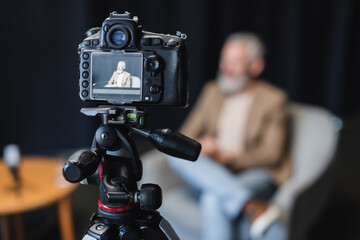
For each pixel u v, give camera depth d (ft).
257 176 6.32
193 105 11.43
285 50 12.41
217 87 7.63
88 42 2.14
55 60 9.63
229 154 6.69
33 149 9.89
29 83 9.60
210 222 5.72
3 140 9.61
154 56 2.04
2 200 5.48
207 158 6.23
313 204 6.07
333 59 13.23
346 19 13.03
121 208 2.12
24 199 5.51
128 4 10.07
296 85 12.69
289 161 6.61
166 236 2.27
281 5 12.10
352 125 13.69
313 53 12.98
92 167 2.02
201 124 7.56
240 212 5.57
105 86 2.12
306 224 6.07
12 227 7.45
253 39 7.18
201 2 10.93
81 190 9.08
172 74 2.08
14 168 6.01
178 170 6.21
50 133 9.93
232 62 7.06
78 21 9.49
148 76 2.07
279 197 5.57
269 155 6.47
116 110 2.11
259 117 6.81
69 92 9.84
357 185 9.89
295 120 6.96
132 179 2.21
